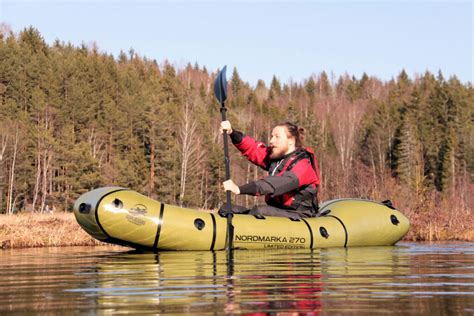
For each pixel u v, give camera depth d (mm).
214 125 61656
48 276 3584
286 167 5938
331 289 2889
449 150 53938
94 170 41875
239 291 2832
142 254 5441
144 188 45594
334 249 5938
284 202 6215
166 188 43500
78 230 11023
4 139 40625
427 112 69312
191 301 2562
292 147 6031
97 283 3189
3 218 14867
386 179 14992
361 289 2891
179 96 61938
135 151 48656
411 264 4203
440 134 64500
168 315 2273
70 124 48031
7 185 41250
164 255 5203
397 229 6871
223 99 6328
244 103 83125
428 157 58312
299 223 6070
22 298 2701
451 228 10836
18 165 41125
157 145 45969
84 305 2500
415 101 70250
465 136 58594
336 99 96812
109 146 49750
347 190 18031
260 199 35281
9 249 8312
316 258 4730
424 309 2365
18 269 4137
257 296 2684
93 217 5605
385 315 2254
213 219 5785
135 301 2578
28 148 41844
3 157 40750
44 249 7719
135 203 5664
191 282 3174
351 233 6387
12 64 50031
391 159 59812
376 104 79562
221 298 2635
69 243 10258
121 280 3305
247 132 68125
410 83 107938
